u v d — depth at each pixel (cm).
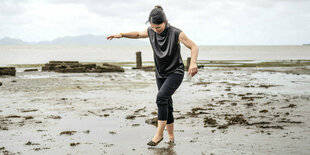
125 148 396
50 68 2180
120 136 462
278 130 489
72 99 876
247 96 931
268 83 1341
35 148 400
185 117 611
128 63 3619
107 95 962
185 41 360
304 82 1377
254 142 417
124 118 607
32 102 820
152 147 398
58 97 916
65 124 553
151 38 381
